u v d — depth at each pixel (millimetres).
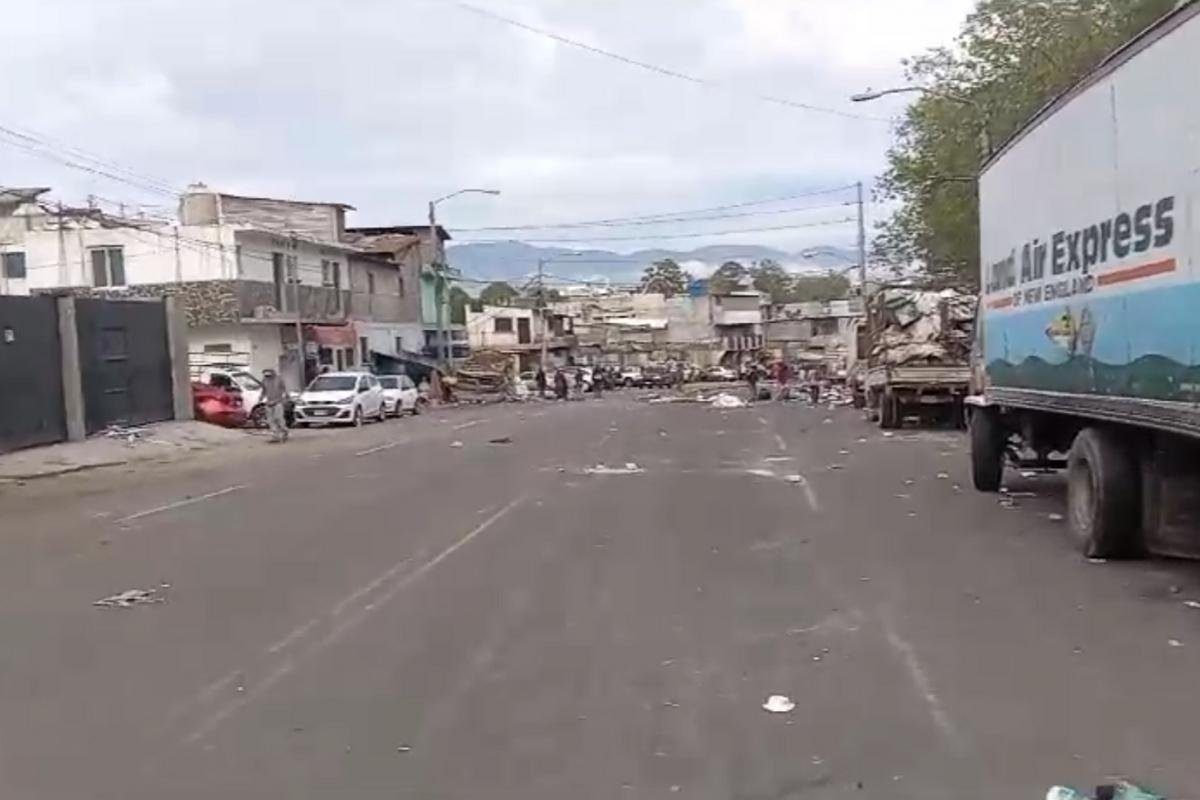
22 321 25875
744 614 8883
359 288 57719
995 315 14664
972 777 5461
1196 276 8398
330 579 10641
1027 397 13125
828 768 5613
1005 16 32062
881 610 8945
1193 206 8453
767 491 16969
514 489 17750
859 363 42438
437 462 23078
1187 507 10016
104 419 29062
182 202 49375
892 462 21406
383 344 59875
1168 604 8953
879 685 6957
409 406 46188
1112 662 7355
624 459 22797
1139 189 9523
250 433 33562
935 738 6004
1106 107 10266
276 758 5914
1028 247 12945
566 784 5480
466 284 120562
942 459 21875
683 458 22859
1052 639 7953
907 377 30422
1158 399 9156
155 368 32062
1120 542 10758
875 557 11250
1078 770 5523
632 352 107062
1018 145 13328
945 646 7824
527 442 28141
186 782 5621
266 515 15406
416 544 12555
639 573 10625
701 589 9852
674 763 5723
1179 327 8703
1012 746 5863
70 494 18859
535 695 6883
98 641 8461
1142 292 9453
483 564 11234
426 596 9781
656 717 6434
